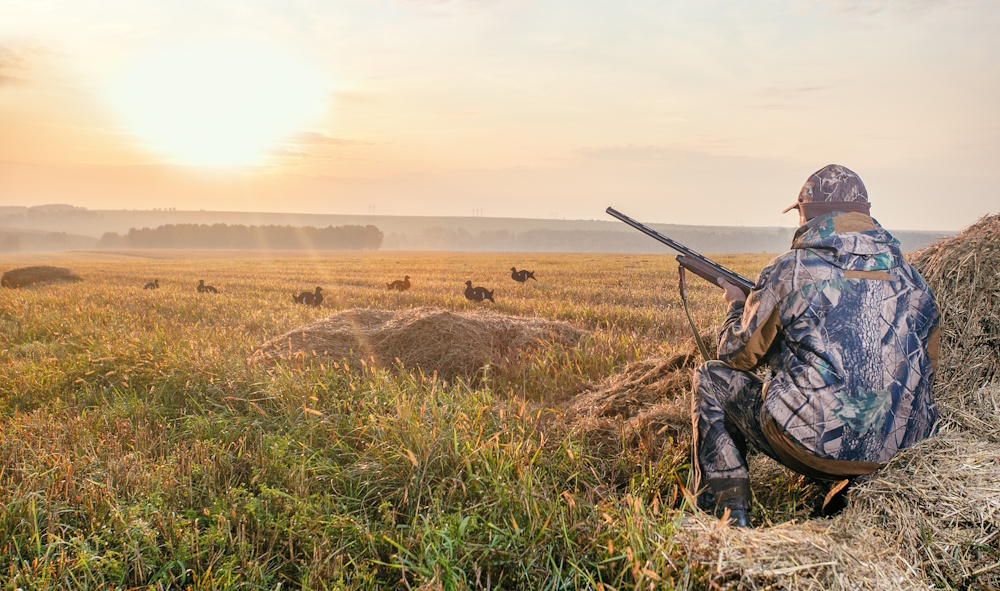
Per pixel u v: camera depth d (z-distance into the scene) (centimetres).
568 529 278
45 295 1633
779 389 273
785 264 276
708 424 311
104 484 345
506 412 426
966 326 328
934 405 284
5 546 291
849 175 286
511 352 678
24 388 571
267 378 534
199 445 396
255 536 300
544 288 1862
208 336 819
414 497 329
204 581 261
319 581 263
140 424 462
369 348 684
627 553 250
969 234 348
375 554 285
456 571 260
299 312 1205
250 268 4425
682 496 332
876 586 231
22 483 344
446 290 1925
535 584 258
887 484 271
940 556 247
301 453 391
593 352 665
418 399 463
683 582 231
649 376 502
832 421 261
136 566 272
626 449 382
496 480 321
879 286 266
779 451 280
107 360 630
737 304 321
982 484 258
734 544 243
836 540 256
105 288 1919
